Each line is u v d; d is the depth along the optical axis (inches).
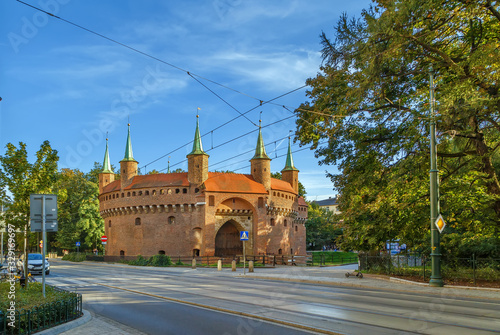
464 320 419.8
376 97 839.1
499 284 783.7
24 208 597.0
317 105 899.4
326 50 819.4
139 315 473.7
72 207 3019.2
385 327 382.3
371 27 735.1
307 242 3634.4
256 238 2222.0
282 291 698.8
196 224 2170.3
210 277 1116.5
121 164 2388.0
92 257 2391.7
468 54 734.5
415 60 813.2
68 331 386.3
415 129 791.7
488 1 650.8
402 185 887.1
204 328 392.2
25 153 609.3
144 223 2276.1
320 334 360.5
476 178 849.5
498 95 682.2
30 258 1240.2
